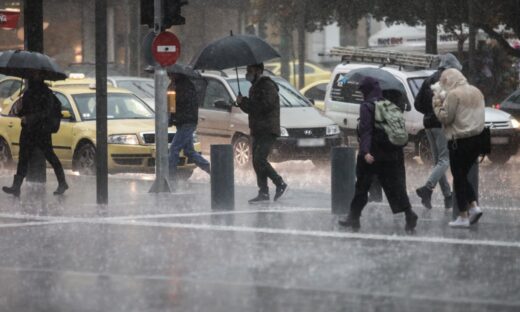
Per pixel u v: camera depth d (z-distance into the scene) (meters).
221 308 17.03
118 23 93.94
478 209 25.83
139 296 18.02
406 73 46.50
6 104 43.19
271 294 18.08
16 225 26.84
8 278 19.92
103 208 30.19
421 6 67.38
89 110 41.31
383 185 25.44
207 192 34.31
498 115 47.84
